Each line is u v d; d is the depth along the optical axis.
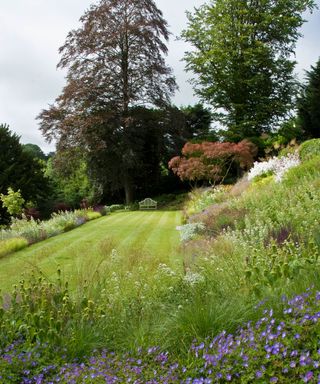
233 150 22.00
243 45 31.16
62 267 9.41
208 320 4.04
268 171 18.39
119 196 34.00
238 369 3.07
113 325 4.59
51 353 4.10
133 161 28.77
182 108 37.97
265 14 30.36
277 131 31.27
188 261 7.64
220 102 32.91
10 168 29.06
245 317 3.96
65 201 34.84
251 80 30.34
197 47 33.41
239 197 14.76
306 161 15.09
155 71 30.30
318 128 30.12
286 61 31.38
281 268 4.80
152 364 3.59
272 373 2.86
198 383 3.02
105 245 10.53
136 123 29.50
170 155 33.31
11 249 13.61
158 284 5.75
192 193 23.19
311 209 8.81
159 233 15.02
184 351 3.83
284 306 3.76
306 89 30.94
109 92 29.69
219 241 8.31
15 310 4.83
